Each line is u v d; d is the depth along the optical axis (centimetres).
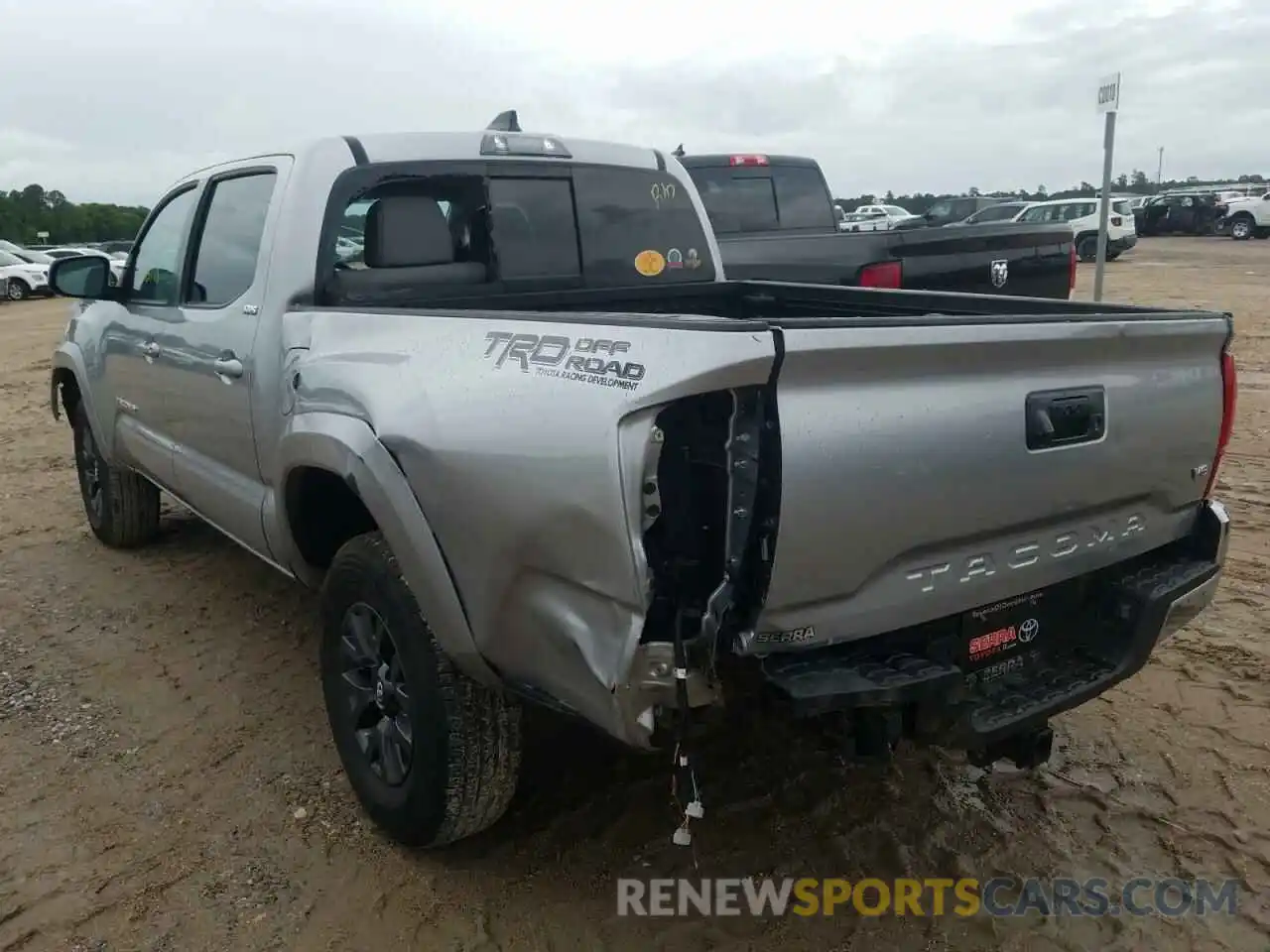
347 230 362
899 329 220
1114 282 1923
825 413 214
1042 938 270
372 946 268
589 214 422
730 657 219
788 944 268
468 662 258
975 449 236
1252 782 334
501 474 235
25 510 649
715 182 862
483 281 394
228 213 397
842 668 230
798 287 429
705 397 212
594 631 224
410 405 265
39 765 350
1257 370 1026
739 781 338
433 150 381
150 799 331
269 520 349
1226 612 458
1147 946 267
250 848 307
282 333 339
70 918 276
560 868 297
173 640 448
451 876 294
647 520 212
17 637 451
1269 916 276
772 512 210
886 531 225
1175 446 283
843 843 309
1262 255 2616
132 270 486
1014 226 743
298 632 456
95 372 510
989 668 265
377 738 305
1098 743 360
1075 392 255
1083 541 269
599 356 225
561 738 362
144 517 550
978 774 343
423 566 259
